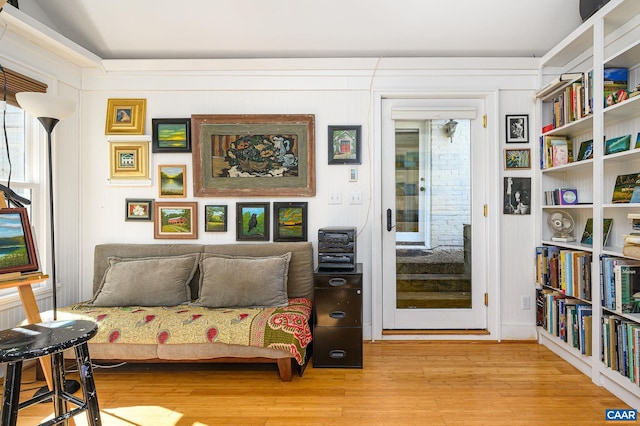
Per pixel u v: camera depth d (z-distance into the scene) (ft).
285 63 9.45
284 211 9.65
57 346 4.08
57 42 8.06
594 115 7.00
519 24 8.55
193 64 9.52
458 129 9.83
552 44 9.16
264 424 5.90
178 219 9.73
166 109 9.74
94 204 9.79
